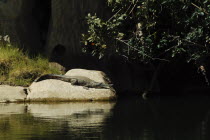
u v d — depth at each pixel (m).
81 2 20.06
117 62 19.67
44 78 17.36
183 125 11.41
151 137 10.03
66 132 10.62
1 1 20.52
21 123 11.85
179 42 16.64
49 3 21.81
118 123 11.76
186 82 21.12
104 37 17.44
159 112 13.62
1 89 17.00
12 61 18.42
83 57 19.91
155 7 16.73
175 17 16.91
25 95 16.83
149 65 19.81
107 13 19.86
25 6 20.67
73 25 20.08
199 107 14.73
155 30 17.95
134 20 17.48
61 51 20.33
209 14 15.85
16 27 20.31
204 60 18.25
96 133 10.50
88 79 17.22
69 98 16.58
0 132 10.69
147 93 18.36
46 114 13.42
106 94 16.86
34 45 20.81
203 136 10.07
